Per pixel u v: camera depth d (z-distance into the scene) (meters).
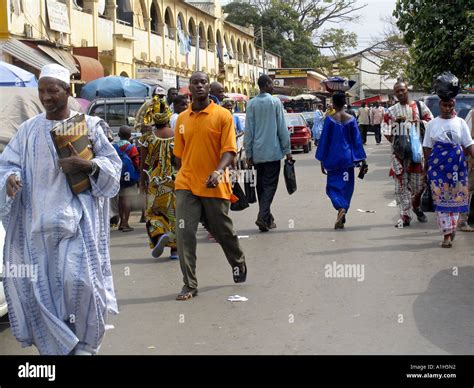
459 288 7.45
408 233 10.59
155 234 9.23
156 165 9.17
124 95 17.88
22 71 13.80
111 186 5.05
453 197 9.38
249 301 7.23
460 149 9.38
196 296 7.50
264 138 11.05
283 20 63.78
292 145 29.41
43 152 4.94
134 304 7.29
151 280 8.30
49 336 4.93
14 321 4.93
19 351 6.00
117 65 29.36
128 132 11.95
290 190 11.40
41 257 4.88
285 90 50.28
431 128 9.46
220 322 6.57
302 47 65.19
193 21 41.88
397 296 7.21
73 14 25.22
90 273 4.87
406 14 19.20
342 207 11.09
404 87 10.93
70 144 4.91
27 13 21.45
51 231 4.85
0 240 6.29
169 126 9.19
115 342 6.11
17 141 5.05
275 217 12.63
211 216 7.49
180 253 7.42
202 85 7.35
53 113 4.99
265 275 8.27
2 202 4.84
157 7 35.38
